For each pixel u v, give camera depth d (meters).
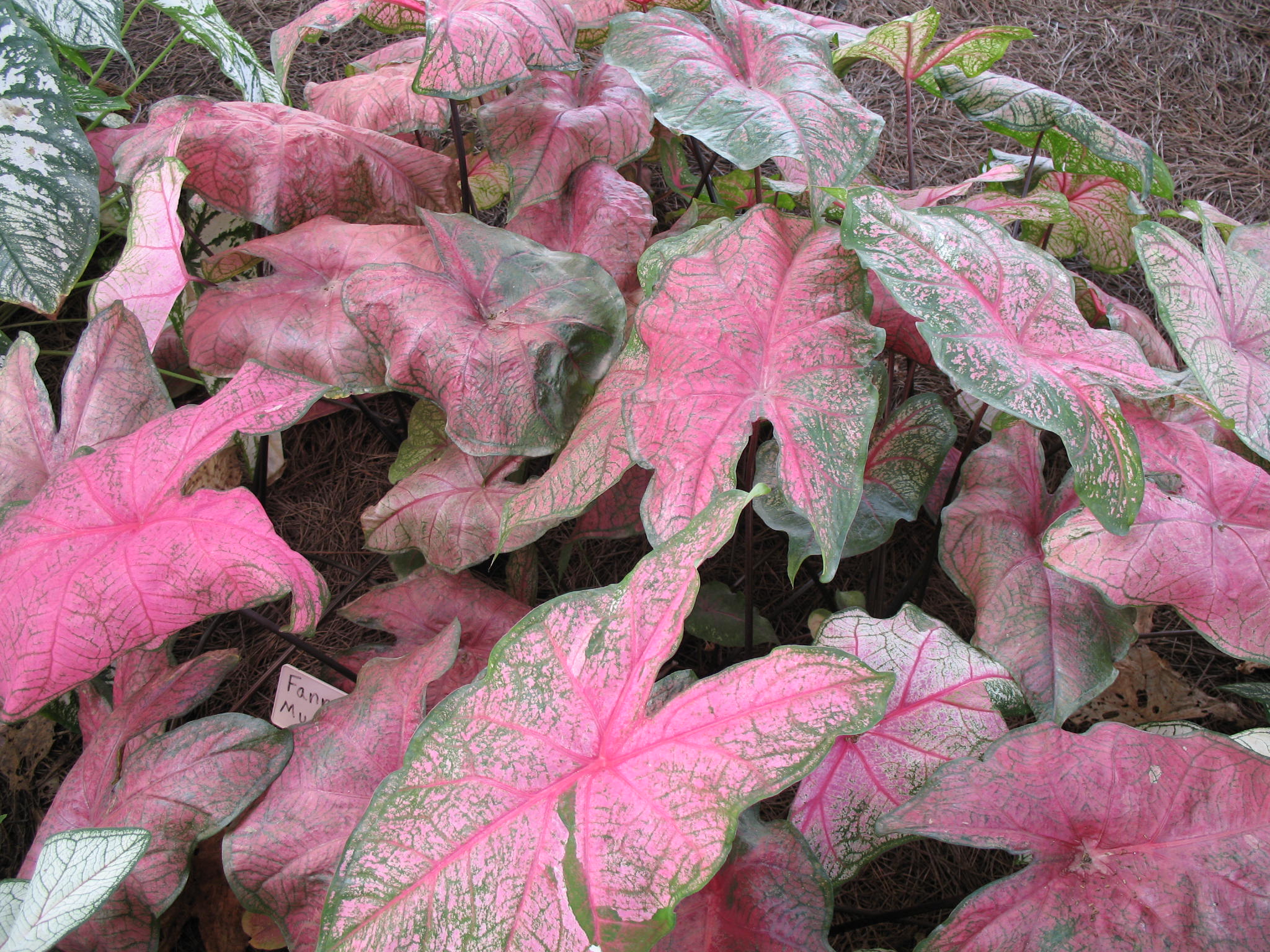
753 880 0.70
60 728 1.08
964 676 0.80
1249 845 0.64
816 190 0.83
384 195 1.10
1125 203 1.25
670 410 0.74
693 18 0.95
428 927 0.54
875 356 0.75
